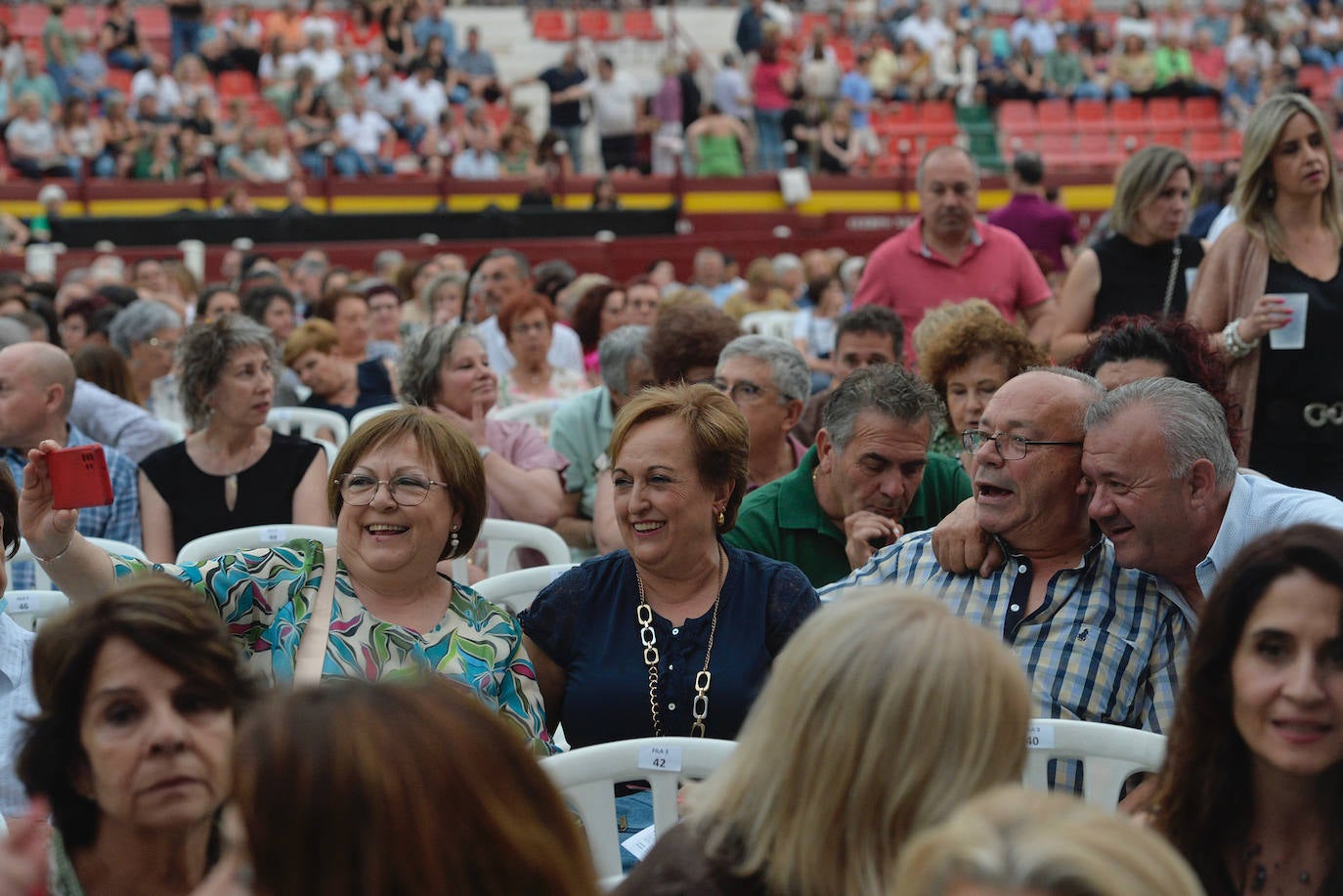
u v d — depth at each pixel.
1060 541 6.12
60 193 30.33
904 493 7.21
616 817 5.84
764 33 44.12
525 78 47.75
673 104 41.16
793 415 8.79
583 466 10.62
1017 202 21.02
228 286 18.66
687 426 6.35
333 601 6.16
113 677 4.22
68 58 37.09
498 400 12.99
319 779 3.15
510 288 17.50
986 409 6.16
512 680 6.22
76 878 4.46
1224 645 4.36
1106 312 10.55
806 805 3.80
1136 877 2.67
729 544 6.81
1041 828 2.76
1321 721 4.21
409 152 39.31
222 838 4.48
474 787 3.24
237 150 35.91
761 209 39.72
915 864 2.80
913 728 3.75
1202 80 49.16
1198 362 7.01
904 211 39.44
